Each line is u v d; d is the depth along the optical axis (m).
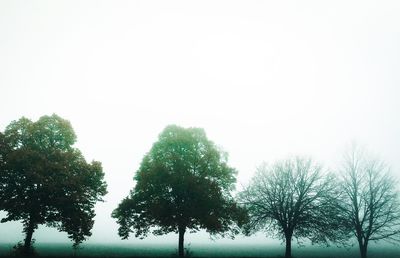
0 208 24.88
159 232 29.25
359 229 29.48
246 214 30.38
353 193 30.61
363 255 28.88
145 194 28.91
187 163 30.55
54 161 27.69
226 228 30.28
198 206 28.08
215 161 31.25
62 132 30.03
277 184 33.62
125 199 29.62
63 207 26.27
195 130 32.97
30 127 28.50
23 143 28.48
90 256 29.88
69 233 27.75
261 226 33.78
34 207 25.41
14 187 25.89
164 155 31.41
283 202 32.91
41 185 25.94
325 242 31.28
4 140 27.23
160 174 28.77
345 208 30.48
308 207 31.78
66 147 30.30
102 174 29.91
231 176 31.94
